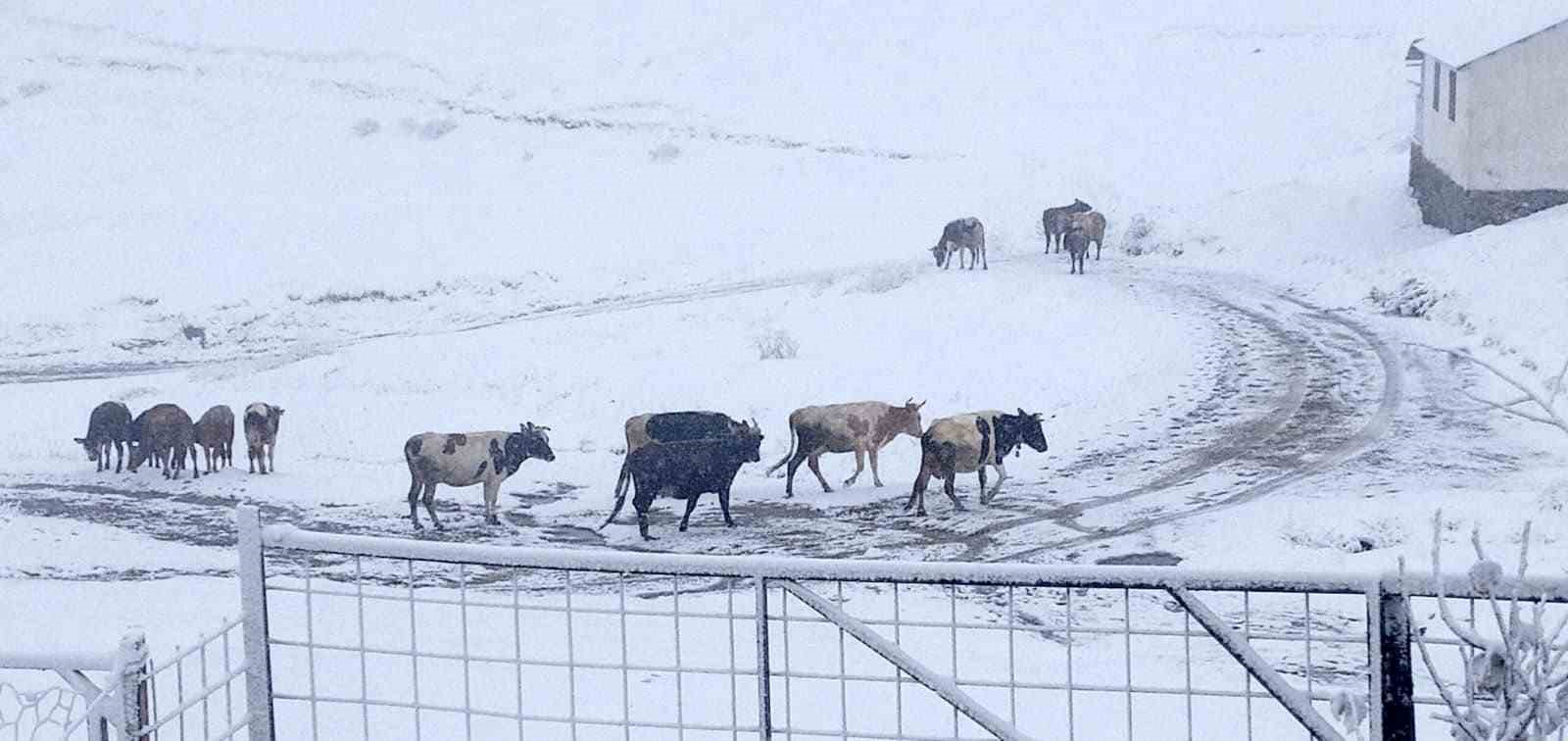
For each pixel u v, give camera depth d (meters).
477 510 22.64
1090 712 11.32
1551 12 37.72
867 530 20.56
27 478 26.34
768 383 30.81
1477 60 38.00
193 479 25.66
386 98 69.12
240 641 13.91
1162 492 21.98
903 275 41.72
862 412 22.77
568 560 7.25
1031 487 22.69
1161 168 56.75
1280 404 27.38
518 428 28.62
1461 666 12.36
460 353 35.97
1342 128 57.53
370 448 27.77
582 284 48.81
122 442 26.59
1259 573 6.58
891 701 11.31
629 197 57.75
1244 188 52.72
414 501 21.62
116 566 20.25
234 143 64.94
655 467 20.47
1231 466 23.38
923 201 54.28
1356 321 34.31
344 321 46.97
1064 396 28.67
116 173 61.91
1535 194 38.00
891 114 64.88
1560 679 5.98
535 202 57.75
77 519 23.11
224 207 58.06
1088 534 19.86
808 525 20.97
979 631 14.92
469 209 57.25
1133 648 14.55
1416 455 23.31
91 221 57.06
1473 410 26.02
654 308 42.03
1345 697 6.24
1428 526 18.91
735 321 38.34
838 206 54.91
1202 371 30.23
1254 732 10.95
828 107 65.81
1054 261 45.50
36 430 31.86
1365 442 24.34
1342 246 41.97
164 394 34.34
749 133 63.69
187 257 52.59
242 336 45.84
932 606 16.48
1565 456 22.70
